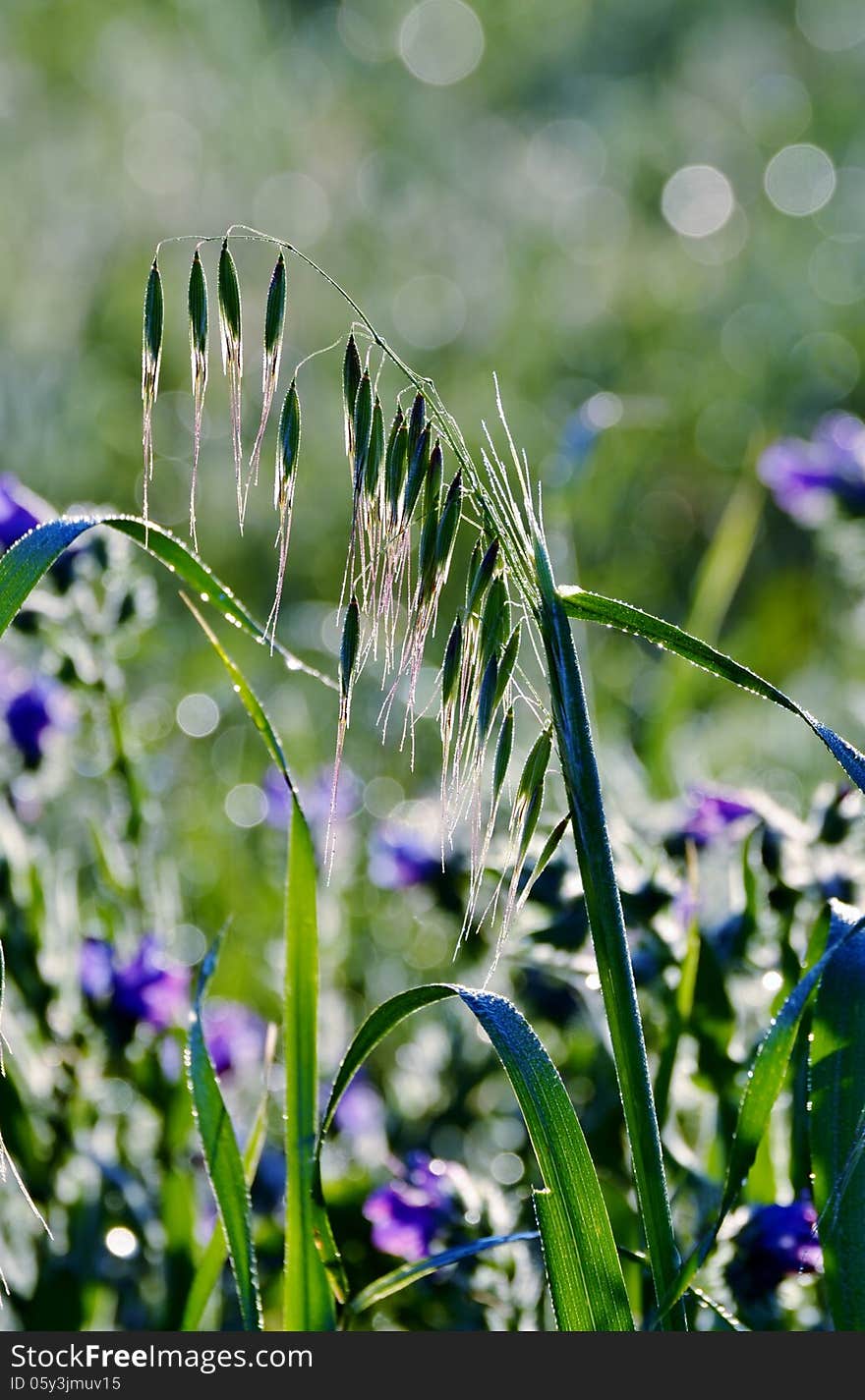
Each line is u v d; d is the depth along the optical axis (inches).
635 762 71.6
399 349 142.2
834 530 68.4
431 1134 57.0
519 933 50.9
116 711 55.2
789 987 48.8
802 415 127.2
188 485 117.0
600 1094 52.4
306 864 44.7
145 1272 53.4
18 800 55.7
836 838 50.8
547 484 68.0
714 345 138.4
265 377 41.9
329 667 91.7
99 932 55.6
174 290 133.5
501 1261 49.8
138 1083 53.1
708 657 42.9
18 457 111.5
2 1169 43.2
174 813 72.6
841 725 81.4
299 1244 44.6
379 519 41.6
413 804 62.4
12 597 43.0
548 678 42.5
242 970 60.9
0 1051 44.4
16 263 132.4
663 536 111.9
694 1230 49.6
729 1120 49.7
